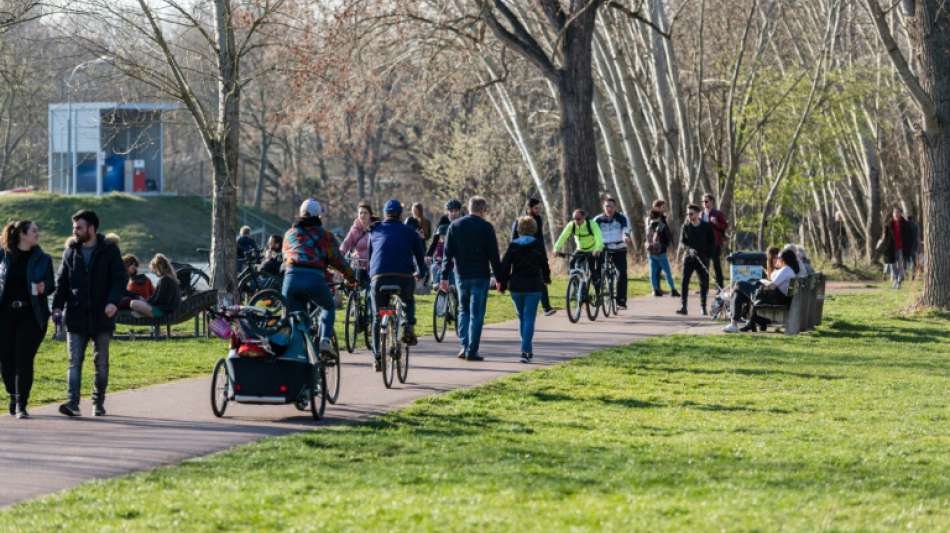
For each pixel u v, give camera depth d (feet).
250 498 55.01
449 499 54.49
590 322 158.51
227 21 173.99
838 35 300.61
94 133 419.33
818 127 309.42
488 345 130.00
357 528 49.08
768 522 50.37
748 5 317.22
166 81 173.27
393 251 98.48
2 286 82.12
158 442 71.72
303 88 203.31
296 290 83.41
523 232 115.85
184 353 122.72
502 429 77.36
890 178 369.91
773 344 135.95
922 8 176.35
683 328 152.25
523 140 296.51
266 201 636.89
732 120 281.13
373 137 514.68
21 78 213.46
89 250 83.51
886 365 120.26
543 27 259.19
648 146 291.79
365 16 216.74
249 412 84.64
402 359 100.42
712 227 168.45
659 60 281.13
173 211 428.15
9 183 535.60
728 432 77.87
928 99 173.99
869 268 299.58
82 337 82.89
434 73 255.70
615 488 58.29
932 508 54.75
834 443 73.92
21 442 71.67
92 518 51.85
